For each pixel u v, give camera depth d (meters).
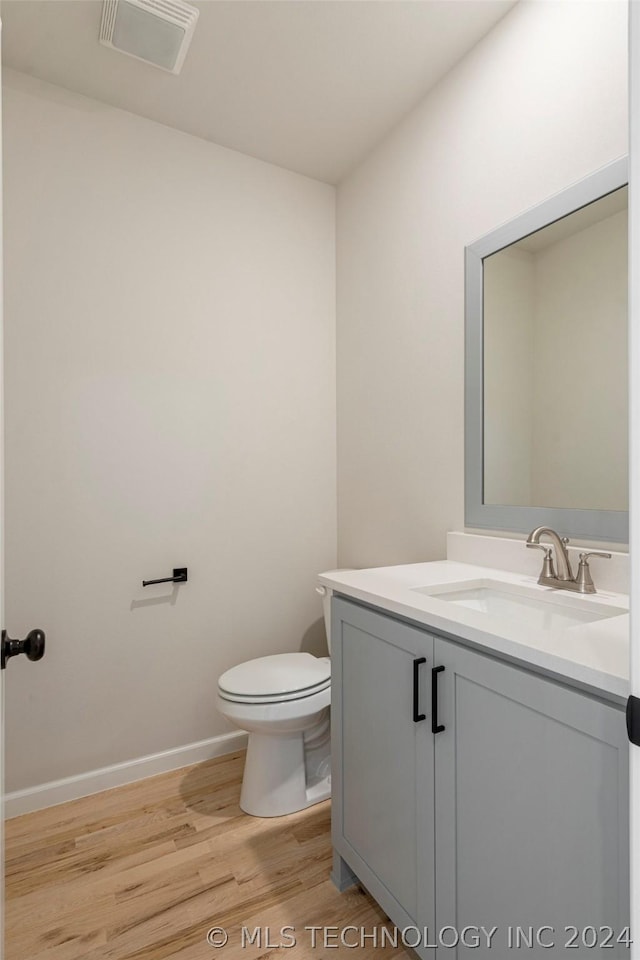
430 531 1.94
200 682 2.19
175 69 1.79
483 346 1.69
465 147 1.76
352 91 1.92
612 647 0.85
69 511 1.92
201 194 2.19
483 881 0.96
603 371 1.33
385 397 2.18
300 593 2.44
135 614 2.05
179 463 2.14
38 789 1.85
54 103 1.88
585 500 1.38
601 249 1.33
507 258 1.60
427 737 1.10
